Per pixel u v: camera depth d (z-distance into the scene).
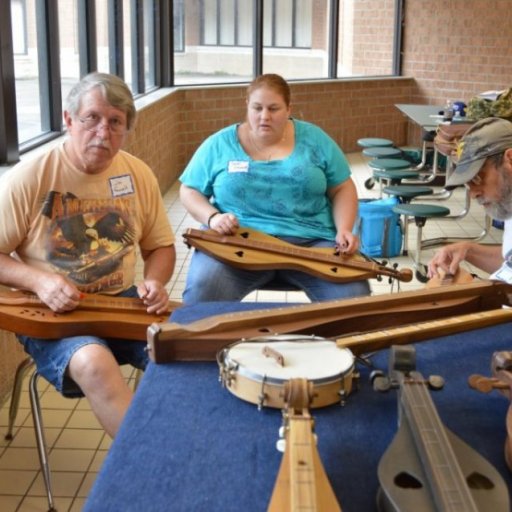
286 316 1.54
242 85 7.32
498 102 4.66
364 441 1.20
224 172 2.78
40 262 2.12
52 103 3.94
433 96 8.48
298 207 2.76
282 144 2.79
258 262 2.57
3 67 3.12
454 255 2.10
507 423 1.17
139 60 6.04
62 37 4.29
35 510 2.13
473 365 1.47
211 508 1.03
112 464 1.13
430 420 1.11
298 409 1.13
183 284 3.97
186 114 6.97
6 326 1.95
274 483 1.09
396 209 4.31
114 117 2.07
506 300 1.73
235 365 1.32
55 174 2.12
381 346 1.48
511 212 1.90
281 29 7.87
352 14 8.36
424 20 8.31
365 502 1.05
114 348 2.11
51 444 2.46
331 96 8.05
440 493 0.96
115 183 2.20
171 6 6.75
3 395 2.69
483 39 8.11
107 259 2.18
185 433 1.21
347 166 2.87
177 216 5.49
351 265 2.57
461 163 1.89
